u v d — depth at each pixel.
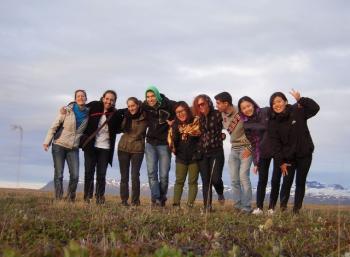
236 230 9.40
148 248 7.16
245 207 12.68
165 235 8.83
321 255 7.65
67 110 14.67
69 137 14.70
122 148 14.45
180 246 7.64
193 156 13.65
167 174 14.47
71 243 4.94
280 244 7.54
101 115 14.93
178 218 10.54
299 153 12.02
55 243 7.65
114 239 7.19
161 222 9.92
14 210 11.25
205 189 13.27
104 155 14.77
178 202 13.94
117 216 10.48
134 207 12.95
